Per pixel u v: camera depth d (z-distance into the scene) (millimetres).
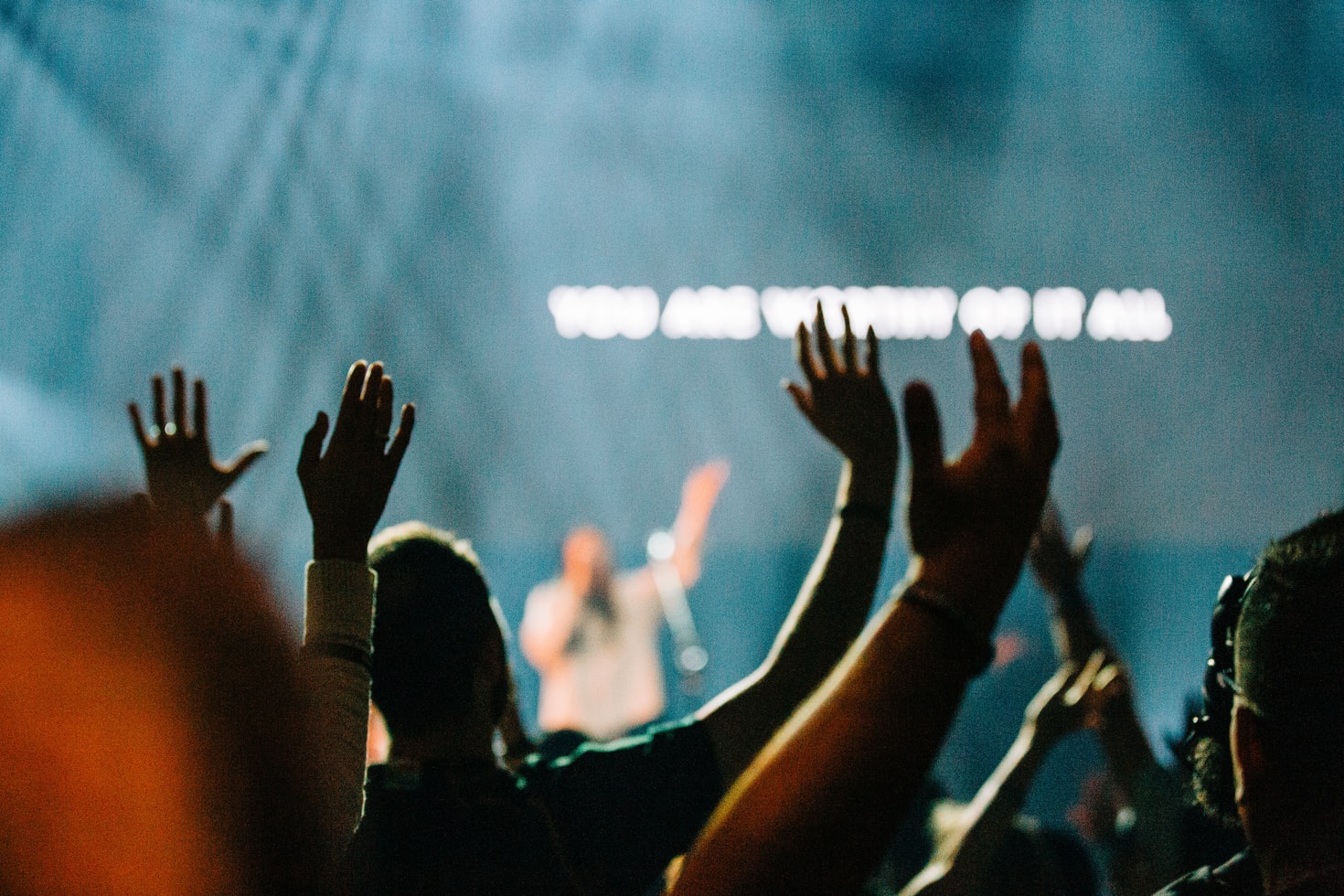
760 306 9906
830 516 9984
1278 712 994
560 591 5652
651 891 1959
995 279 9820
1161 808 1963
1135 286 9789
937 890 2102
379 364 1308
